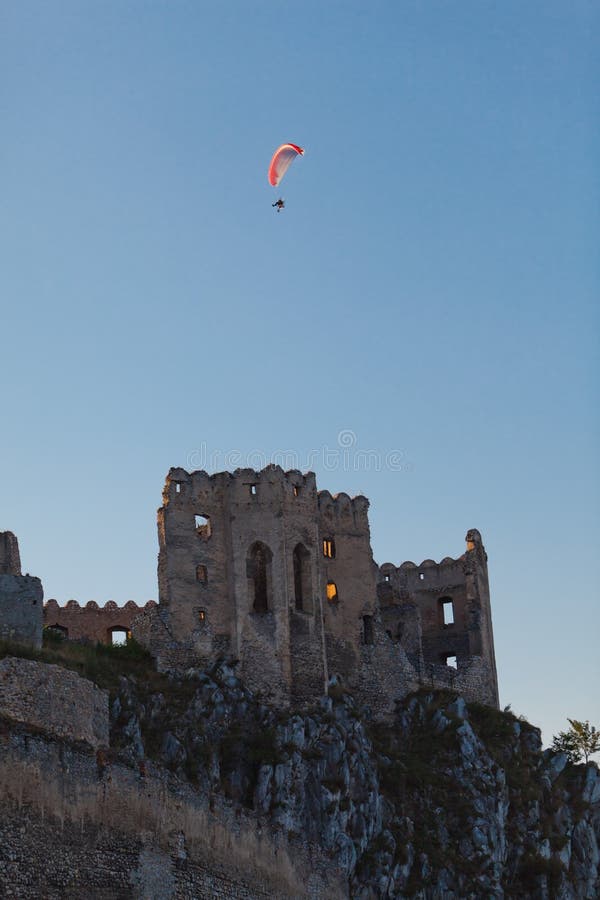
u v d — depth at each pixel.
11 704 78.69
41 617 101.06
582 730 142.38
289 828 102.25
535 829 117.12
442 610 136.75
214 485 118.81
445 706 121.81
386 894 105.44
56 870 76.06
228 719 110.06
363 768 109.56
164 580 115.50
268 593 116.25
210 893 86.25
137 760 83.38
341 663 119.62
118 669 109.56
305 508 119.25
